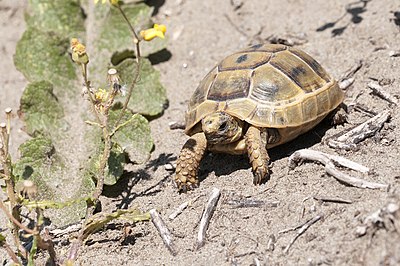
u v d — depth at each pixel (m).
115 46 6.50
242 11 6.81
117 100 5.79
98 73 6.30
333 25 6.24
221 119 4.47
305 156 4.55
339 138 4.76
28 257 4.30
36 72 6.23
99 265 4.30
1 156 4.13
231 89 4.64
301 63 4.84
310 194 4.30
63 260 4.34
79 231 4.46
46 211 4.79
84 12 6.94
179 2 7.13
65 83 6.23
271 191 4.46
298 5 6.67
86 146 5.50
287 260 3.88
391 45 5.71
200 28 6.77
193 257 4.14
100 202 4.91
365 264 3.63
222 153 4.98
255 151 4.45
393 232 3.65
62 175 5.16
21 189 4.36
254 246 4.06
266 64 4.74
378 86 5.14
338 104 4.84
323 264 3.75
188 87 6.11
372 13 6.21
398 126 4.73
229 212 4.38
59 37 6.41
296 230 4.04
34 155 5.13
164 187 4.94
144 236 4.45
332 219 4.02
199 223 4.40
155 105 5.81
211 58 6.39
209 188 4.70
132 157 5.24
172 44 6.66
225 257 4.06
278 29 6.45
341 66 5.68
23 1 7.67
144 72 5.90
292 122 4.52
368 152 4.57
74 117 5.92
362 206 3.96
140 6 6.67
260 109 4.51
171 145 5.44
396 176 4.17
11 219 4.02
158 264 4.18
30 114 5.73
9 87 6.62
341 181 4.28
